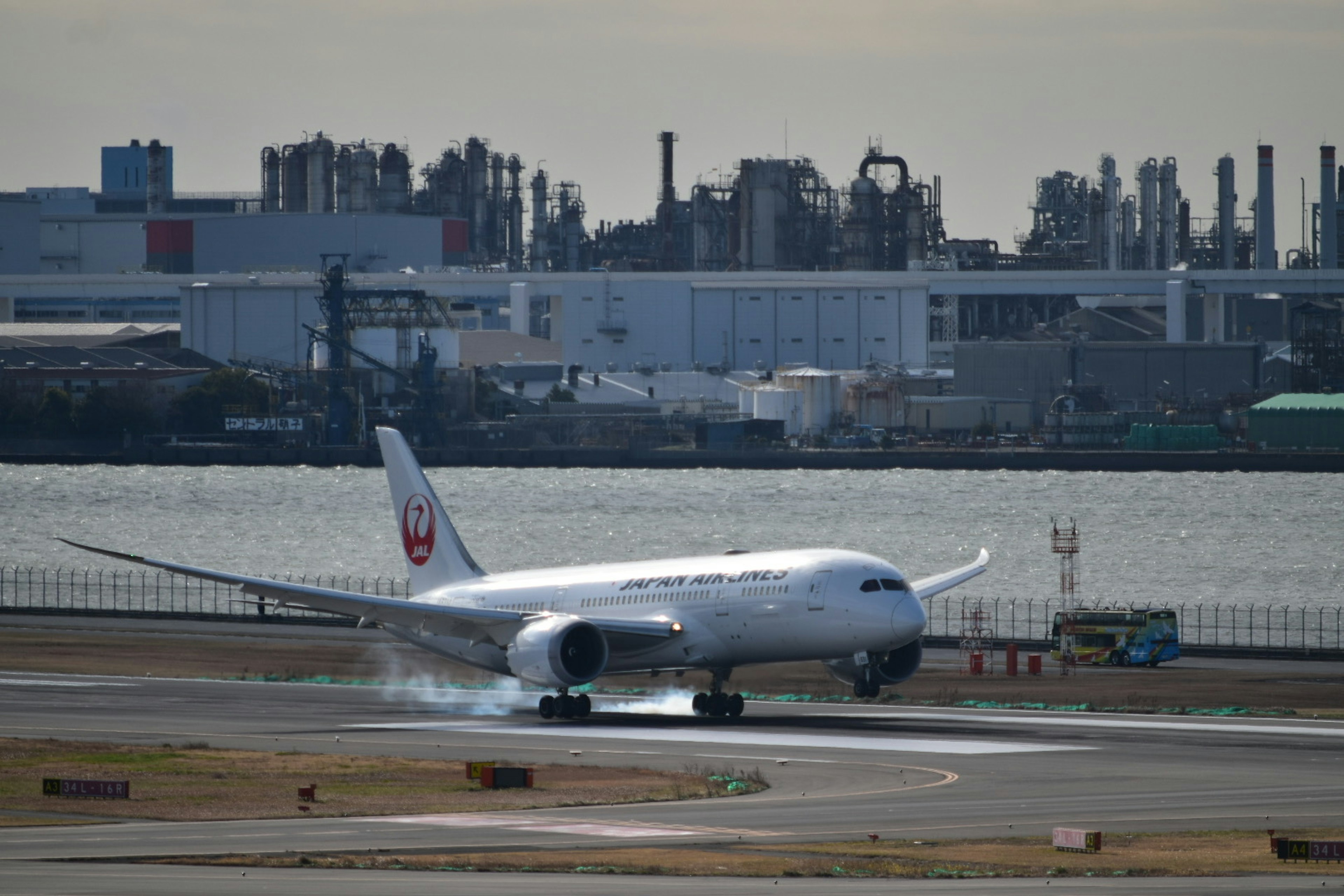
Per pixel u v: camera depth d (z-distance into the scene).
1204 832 166.12
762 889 136.38
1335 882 140.50
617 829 169.12
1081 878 142.25
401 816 179.25
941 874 143.62
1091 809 180.75
